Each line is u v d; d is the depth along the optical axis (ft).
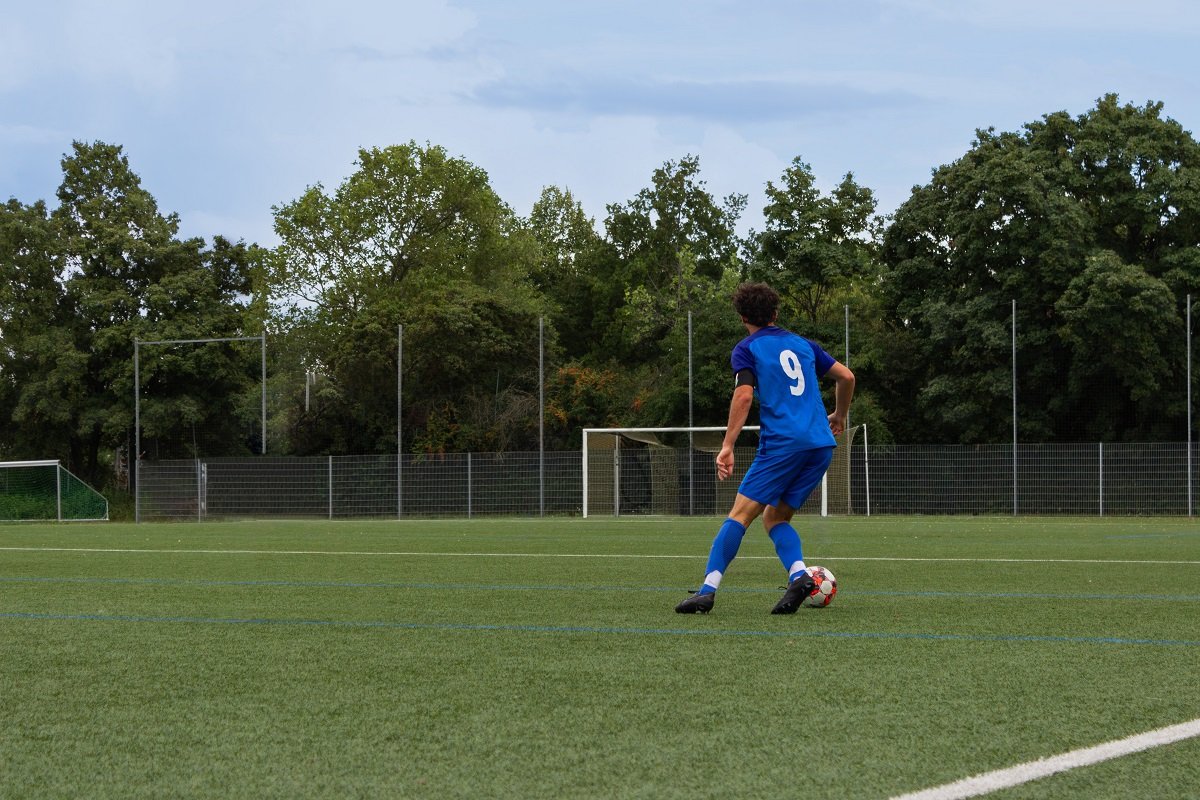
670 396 153.17
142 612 29.37
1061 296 140.97
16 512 150.10
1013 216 147.95
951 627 25.59
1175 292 148.56
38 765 14.11
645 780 13.15
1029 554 53.93
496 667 20.47
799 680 19.03
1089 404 145.38
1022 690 18.13
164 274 192.65
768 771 13.48
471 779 13.26
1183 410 140.15
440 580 39.14
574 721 16.10
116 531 100.01
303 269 214.07
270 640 24.04
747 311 29.66
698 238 250.78
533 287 256.11
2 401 194.59
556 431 162.20
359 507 142.61
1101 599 31.86
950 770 13.47
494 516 139.03
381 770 13.69
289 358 213.66
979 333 145.59
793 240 166.40
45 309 193.36
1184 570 43.04
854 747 14.56
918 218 163.02
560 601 31.68
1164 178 150.00
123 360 183.52
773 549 58.65
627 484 135.64
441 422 163.22
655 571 43.09
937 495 129.49
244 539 76.79
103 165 199.11
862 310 168.14
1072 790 12.67
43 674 20.17
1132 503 125.29
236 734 15.56
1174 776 13.17
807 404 28.99
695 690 18.22
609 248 252.62
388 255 217.77
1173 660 20.95
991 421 146.51
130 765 14.07
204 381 187.21
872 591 34.47
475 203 219.82
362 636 24.56
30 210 196.44
